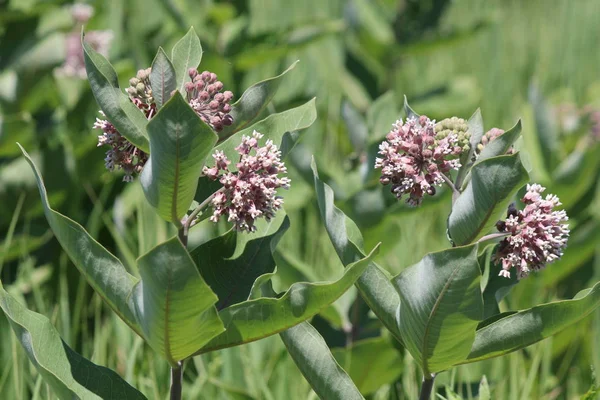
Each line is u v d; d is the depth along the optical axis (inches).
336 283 83.0
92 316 116.4
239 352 105.3
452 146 85.8
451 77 221.5
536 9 281.4
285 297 83.7
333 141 162.1
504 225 84.7
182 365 85.3
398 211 101.7
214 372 100.4
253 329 84.4
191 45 86.0
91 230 119.6
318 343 86.4
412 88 212.2
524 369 105.7
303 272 103.4
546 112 124.8
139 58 140.9
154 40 152.3
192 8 142.7
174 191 82.7
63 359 85.5
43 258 125.2
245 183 83.1
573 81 227.6
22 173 122.0
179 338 83.4
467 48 236.7
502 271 84.6
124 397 85.6
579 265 121.6
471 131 88.1
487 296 88.5
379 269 86.3
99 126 84.8
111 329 107.8
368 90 173.3
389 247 103.7
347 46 174.1
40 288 119.0
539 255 84.4
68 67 128.0
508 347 85.7
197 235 109.7
